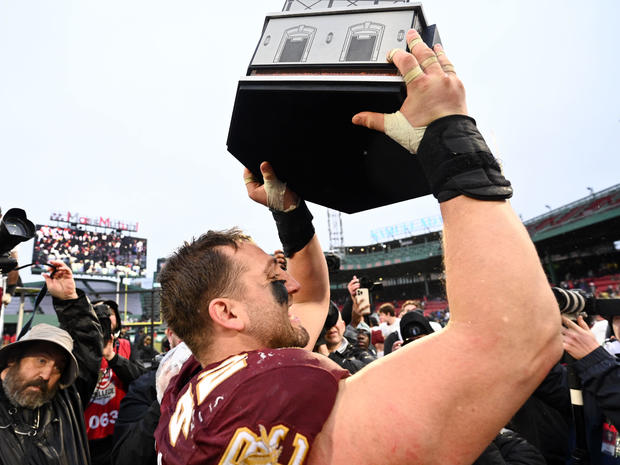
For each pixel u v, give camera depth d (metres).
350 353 3.37
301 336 0.91
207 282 0.85
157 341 17.59
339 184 1.31
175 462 0.68
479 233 0.63
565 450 2.24
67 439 2.04
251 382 0.65
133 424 1.97
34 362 1.97
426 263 42.28
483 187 0.65
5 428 1.86
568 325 1.87
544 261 37.66
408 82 0.72
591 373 1.76
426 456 0.57
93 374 2.31
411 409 0.59
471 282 0.62
